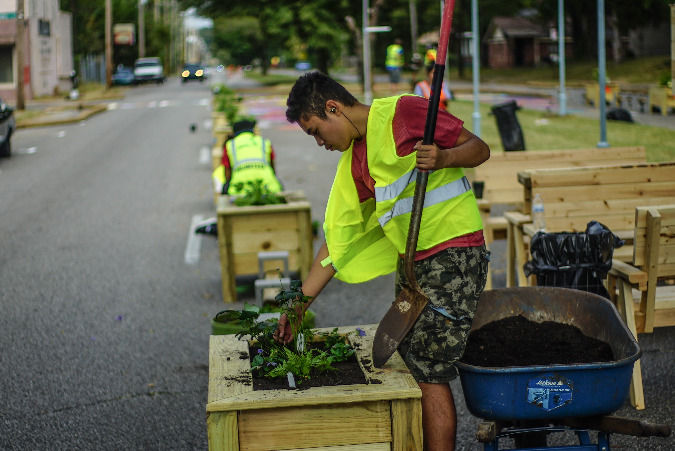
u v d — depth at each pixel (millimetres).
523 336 3477
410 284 3027
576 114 23891
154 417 4750
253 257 7074
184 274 8086
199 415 4766
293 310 3330
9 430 4605
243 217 7016
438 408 3098
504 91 38156
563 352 3316
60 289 7625
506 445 4246
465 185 3125
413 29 48969
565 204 6121
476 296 3115
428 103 2961
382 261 3398
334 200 3309
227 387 3004
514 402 2949
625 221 6168
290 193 7648
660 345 5629
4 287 7734
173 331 6324
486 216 7215
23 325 6559
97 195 13148
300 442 2934
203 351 5852
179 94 46688
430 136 2846
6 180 15117
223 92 25094
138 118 29719
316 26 48031
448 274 3068
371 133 3061
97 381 5324
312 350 3420
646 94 31234
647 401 4676
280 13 47812
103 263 8602
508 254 6559
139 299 7234
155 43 85312
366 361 3236
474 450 4195
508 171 7906
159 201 12391
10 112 18922
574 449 3193
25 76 44000
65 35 52812
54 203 12500
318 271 3451
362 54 42250
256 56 88375
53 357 5801
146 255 8914
